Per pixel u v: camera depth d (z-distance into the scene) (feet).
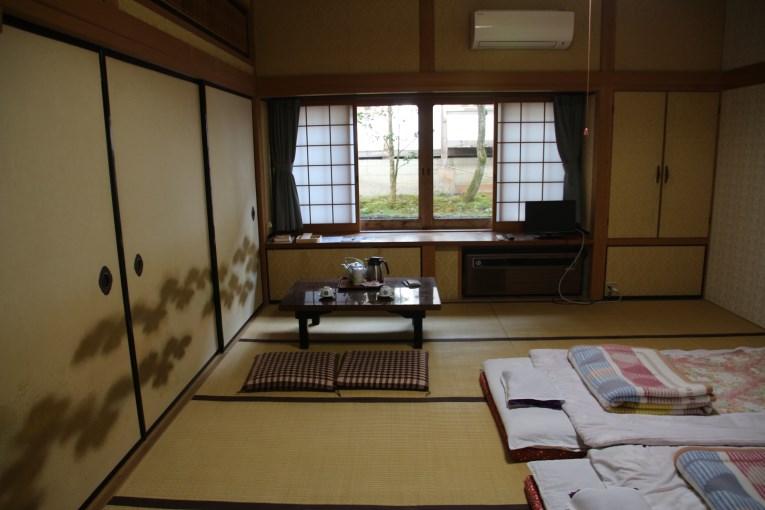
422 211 17.40
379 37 15.10
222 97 12.59
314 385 10.35
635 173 15.62
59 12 6.29
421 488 7.41
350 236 16.70
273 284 16.35
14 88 5.80
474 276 16.34
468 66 15.17
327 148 16.79
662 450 7.29
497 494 7.26
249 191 14.80
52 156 6.41
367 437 8.73
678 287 16.29
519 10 14.56
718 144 15.44
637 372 9.25
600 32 14.99
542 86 15.19
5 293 5.61
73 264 6.79
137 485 7.58
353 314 15.39
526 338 13.04
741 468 6.48
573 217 16.08
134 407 8.33
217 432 8.94
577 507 6.14
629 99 15.25
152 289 9.02
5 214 5.63
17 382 5.77
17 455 5.77
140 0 8.54
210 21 11.95
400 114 23.11
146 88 8.87
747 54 14.02
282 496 7.30
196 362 11.01
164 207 9.51
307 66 15.25
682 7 14.84
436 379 10.81
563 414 8.50
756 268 13.87
